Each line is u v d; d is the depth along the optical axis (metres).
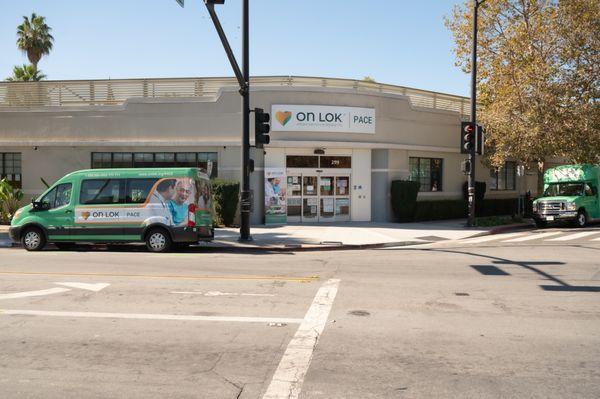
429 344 6.16
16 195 22.50
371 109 23.67
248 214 17.09
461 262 12.67
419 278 10.42
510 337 6.44
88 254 14.20
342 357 5.70
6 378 5.09
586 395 4.71
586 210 23.92
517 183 32.66
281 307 7.93
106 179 14.88
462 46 30.27
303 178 23.53
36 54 43.47
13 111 23.27
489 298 8.59
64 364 5.48
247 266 12.01
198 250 15.68
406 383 4.98
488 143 26.44
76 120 23.02
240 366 5.42
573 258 13.22
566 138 24.20
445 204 25.94
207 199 15.60
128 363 5.51
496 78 27.09
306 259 13.36
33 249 15.02
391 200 24.09
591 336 6.49
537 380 5.06
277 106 22.52
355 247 16.42
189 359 5.63
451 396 4.68
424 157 26.30
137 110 22.77
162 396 4.66
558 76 24.83
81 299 8.41
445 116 27.00
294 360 5.60
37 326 6.85
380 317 7.36
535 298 8.59
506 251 14.87
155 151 22.88
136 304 8.08
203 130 22.58
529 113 24.16
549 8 26.14
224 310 7.73
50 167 23.12
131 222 14.73
